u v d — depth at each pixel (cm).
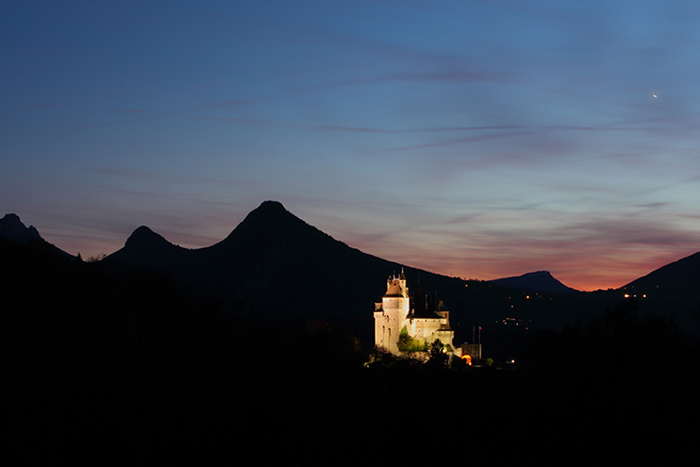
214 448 6544
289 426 6962
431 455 6388
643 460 5041
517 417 5994
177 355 7244
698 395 5394
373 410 7400
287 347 10281
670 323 6334
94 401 6112
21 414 5553
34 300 6956
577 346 6028
